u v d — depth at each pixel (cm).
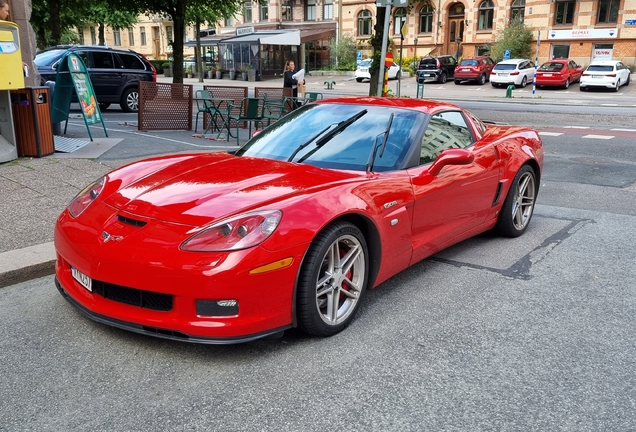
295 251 291
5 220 509
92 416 248
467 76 3428
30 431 237
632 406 263
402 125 412
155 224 294
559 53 3778
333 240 311
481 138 494
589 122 1623
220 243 277
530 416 254
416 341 324
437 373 289
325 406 258
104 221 309
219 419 246
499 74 3209
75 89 902
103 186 353
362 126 414
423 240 400
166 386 272
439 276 432
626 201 687
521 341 327
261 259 278
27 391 267
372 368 293
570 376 289
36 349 307
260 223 286
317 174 351
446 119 452
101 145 886
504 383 281
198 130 1219
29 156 748
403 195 367
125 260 282
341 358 303
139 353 304
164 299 285
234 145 990
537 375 290
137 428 240
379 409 256
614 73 2911
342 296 343
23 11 888
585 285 418
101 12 3544
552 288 411
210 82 3903
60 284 336
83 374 283
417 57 4369
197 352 306
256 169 357
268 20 4988
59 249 324
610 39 3566
